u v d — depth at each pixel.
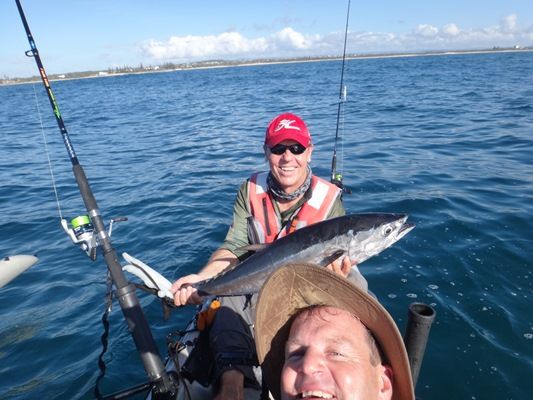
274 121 3.67
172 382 2.75
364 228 3.30
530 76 38.19
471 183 8.17
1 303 5.22
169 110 27.64
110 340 4.37
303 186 3.79
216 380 2.84
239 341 2.98
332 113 20.02
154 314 4.79
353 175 9.16
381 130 14.70
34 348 4.33
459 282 4.85
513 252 5.37
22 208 8.77
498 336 3.97
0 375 3.99
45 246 6.86
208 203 8.38
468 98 23.06
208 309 3.34
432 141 12.35
